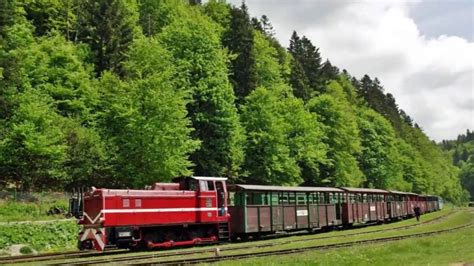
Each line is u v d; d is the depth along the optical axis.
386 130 101.88
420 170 120.25
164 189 30.48
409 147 121.94
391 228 45.34
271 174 57.72
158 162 41.41
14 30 43.72
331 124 76.62
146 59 46.41
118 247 29.39
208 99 51.66
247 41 67.75
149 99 42.12
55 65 46.44
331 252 24.08
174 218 29.53
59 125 40.97
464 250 24.03
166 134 41.94
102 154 41.50
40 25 59.75
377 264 19.22
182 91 46.06
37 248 28.89
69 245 30.92
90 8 60.56
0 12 41.22
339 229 47.81
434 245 27.23
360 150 84.06
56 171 39.50
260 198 36.22
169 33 53.59
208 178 32.34
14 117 38.56
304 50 102.12
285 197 39.16
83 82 46.44
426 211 84.62
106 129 44.31
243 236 35.66
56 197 39.03
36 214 34.53
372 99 126.00
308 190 42.00
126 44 59.22
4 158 38.06
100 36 57.66
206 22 60.47
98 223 26.19
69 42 53.16
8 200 35.88
